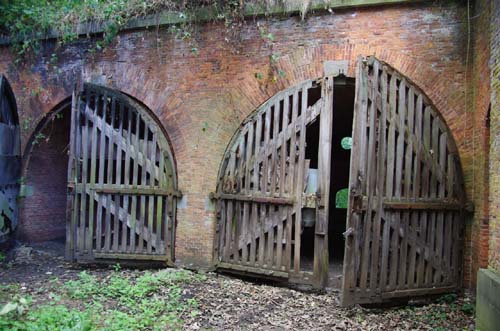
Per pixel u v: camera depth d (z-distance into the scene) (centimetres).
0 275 783
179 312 610
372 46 742
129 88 901
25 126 1000
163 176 852
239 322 586
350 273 640
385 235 668
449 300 695
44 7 990
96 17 924
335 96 952
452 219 709
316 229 723
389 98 684
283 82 784
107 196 857
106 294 672
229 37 824
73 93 855
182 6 849
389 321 610
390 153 677
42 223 1076
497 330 480
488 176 662
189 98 852
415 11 728
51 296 623
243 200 791
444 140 711
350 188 637
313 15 772
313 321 598
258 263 770
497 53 558
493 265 544
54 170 1102
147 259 845
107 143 866
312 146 1312
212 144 831
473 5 703
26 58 1002
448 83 715
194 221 836
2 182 912
